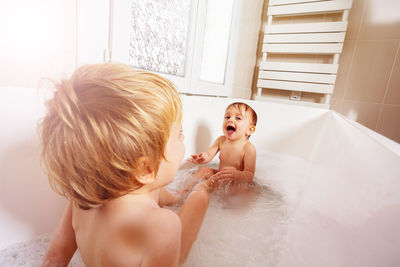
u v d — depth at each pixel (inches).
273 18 75.6
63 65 31.9
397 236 10.1
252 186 36.2
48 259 17.6
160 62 48.2
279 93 77.1
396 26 60.1
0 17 26.4
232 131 38.9
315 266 14.6
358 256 12.0
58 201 23.5
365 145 19.6
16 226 21.3
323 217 19.0
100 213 14.6
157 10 45.1
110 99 11.8
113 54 36.7
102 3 34.3
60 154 12.2
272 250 21.1
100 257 14.6
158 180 15.3
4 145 19.9
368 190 14.8
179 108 15.5
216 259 20.9
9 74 28.0
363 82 64.9
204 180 35.5
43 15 29.3
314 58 70.6
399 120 61.2
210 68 64.0
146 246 13.9
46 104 12.9
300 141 47.6
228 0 63.9
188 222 23.6
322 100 70.6
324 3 64.6
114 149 11.8
